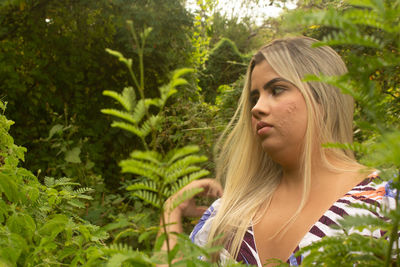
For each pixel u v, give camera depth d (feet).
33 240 2.66
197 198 8.30
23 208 2.82
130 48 15.51
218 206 3.84
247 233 3.26
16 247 2.20
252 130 3.87
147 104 1.20
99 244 2.96
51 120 14.73
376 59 1.01
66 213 3.54
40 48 15.16
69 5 15.55
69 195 3.59
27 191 3.00
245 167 3.81
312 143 3.14
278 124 3.17
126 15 15.35
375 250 1.21
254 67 3.55
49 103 14.66
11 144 3.60
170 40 16.43
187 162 1.23
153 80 16.74
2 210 2.55
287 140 3.17
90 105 15.47
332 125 3.23
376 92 1.07
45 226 2.61
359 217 1.07
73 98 15.30
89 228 3.06
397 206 1.12
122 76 16.48
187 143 11.76
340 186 3.01
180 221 3.52
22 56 14.16
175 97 14.34
